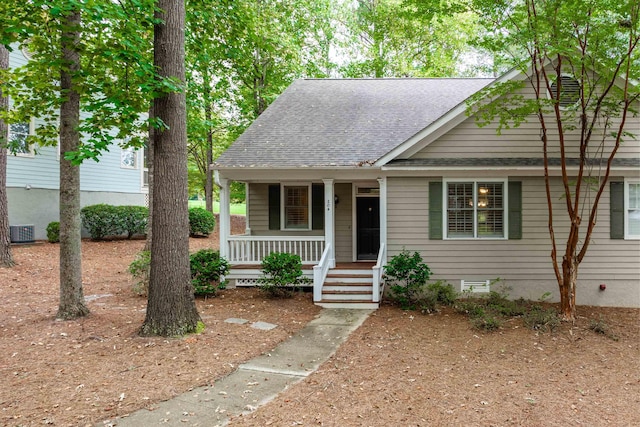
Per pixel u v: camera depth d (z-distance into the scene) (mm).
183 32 6871
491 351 6488
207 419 4066
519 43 8117
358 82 15172
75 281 7430
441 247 10273
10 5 6262
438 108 12797
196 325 6910
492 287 10180
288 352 6250
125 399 4430
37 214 15656
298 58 17688
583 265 10039
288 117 12883
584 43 7570
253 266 10898
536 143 10016
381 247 10227
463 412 4363
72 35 6973
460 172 10117
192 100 13008
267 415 4184
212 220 21594
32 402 4293
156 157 6660
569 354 6453
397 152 9938
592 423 4203
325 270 10242
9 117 8188
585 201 9977
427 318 8406
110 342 6238
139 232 17750
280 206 13016
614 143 9820
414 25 21922
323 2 20031
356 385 5016
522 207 10117
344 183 12836
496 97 9742
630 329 7918
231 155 10953
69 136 7145
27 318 7359
